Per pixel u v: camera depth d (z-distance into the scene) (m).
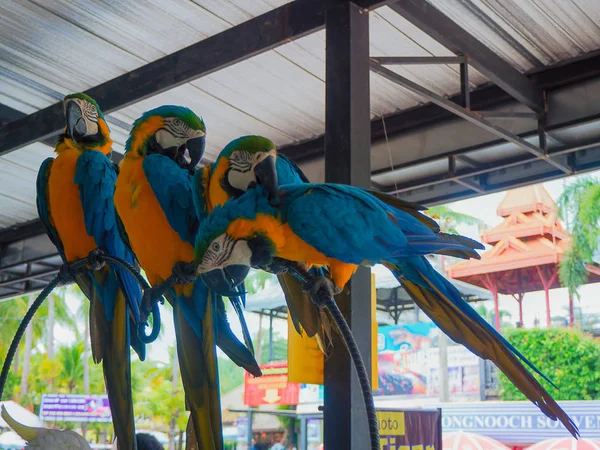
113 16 5.10
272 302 14.22
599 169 5.78
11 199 8.44
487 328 1.75
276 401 15.63
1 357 28.05
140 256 2.21
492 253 17.14
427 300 1.90
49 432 2.05
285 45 5.30
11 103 6.51
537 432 11.61
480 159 5.98
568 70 5.45
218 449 1.99
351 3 3.94
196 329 2.04
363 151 3.73
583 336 16.09
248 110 6.36
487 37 5.28
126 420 2.22
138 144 2.22
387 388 17.72
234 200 1.65
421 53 5.48
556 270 17.20
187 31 5.22
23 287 9.87
